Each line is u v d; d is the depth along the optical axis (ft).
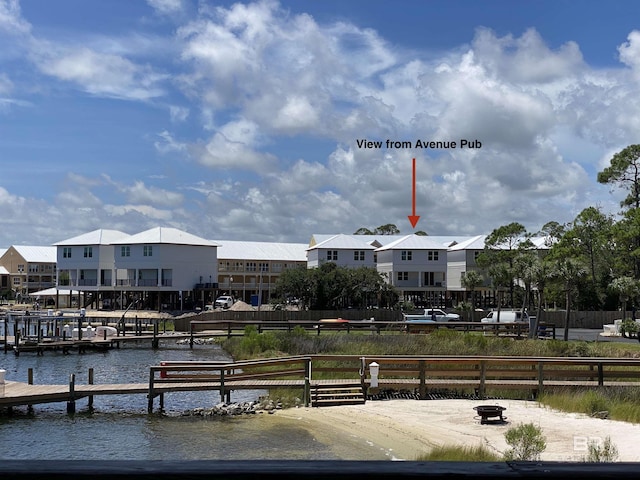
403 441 63.52
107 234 312.91
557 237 282.77
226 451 62.49
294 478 6.55
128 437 69.82
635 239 213.87
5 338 158.71
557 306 268.00
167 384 86.74
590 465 6.68
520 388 82.58
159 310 285.64
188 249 296.30
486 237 288.92
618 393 77.66
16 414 82.53
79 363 140.56
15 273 419.54
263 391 99.60
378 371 84.12
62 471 6.55
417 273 294.05
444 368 100.32
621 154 226.17
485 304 301.84
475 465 6.73
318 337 142.41
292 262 366.84
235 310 241.96
